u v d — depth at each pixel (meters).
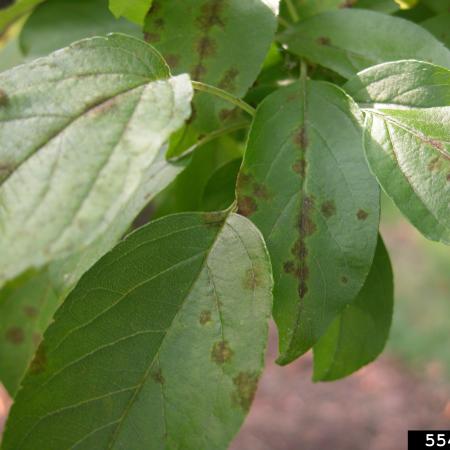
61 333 0.26
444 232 0.25
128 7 0.30
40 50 0.35
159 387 0.26
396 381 1.44
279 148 0.27
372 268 0.31
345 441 1.31
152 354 0.26
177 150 0.29
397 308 1.53
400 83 0.28
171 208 0.36
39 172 0.23
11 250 0.22
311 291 0.26
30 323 0.37
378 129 0.26
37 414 0.26
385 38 0.30
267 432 1.33
